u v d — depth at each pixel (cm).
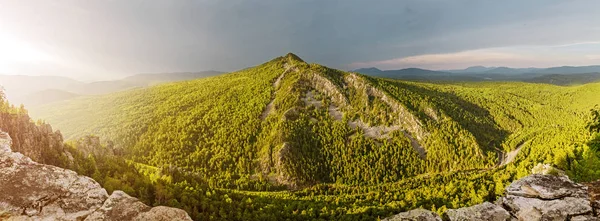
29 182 1548
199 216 10381
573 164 7981
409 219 1517
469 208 1681
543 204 1650
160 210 1433
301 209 14825
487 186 15662
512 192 1795
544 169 6675
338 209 14488
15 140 7844
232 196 14638
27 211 1420
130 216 1395
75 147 12556
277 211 13500
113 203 1462
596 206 1600
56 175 1622
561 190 1736
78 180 1628
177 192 11688
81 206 1492
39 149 8662
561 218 1551
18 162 1661
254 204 14050
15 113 8669
